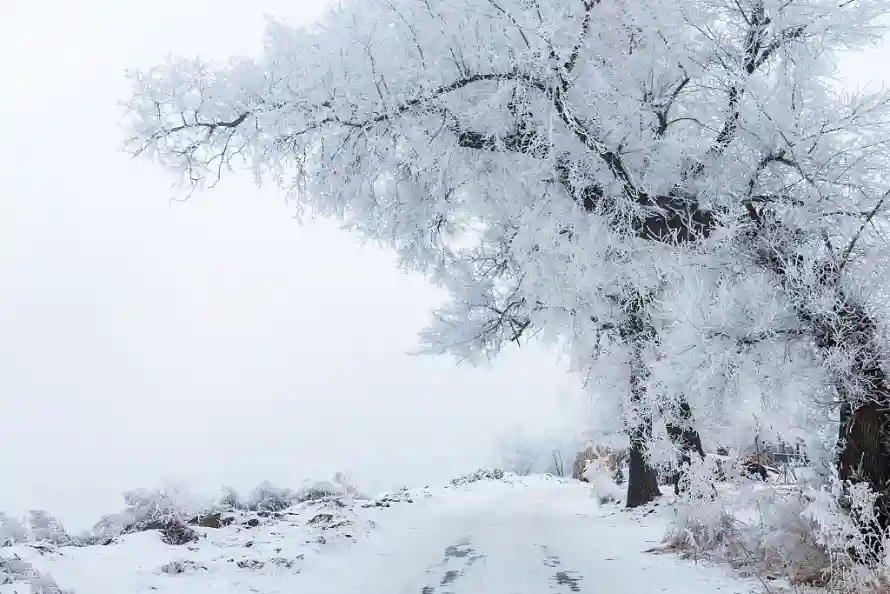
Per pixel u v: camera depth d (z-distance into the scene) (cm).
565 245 882
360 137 895
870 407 714
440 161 878
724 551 870
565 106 793
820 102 789
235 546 989
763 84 793
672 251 847
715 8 862
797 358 728
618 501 1902
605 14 812
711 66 873
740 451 882
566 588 751
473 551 1062
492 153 924
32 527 998
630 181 849
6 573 628
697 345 700
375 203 1010
